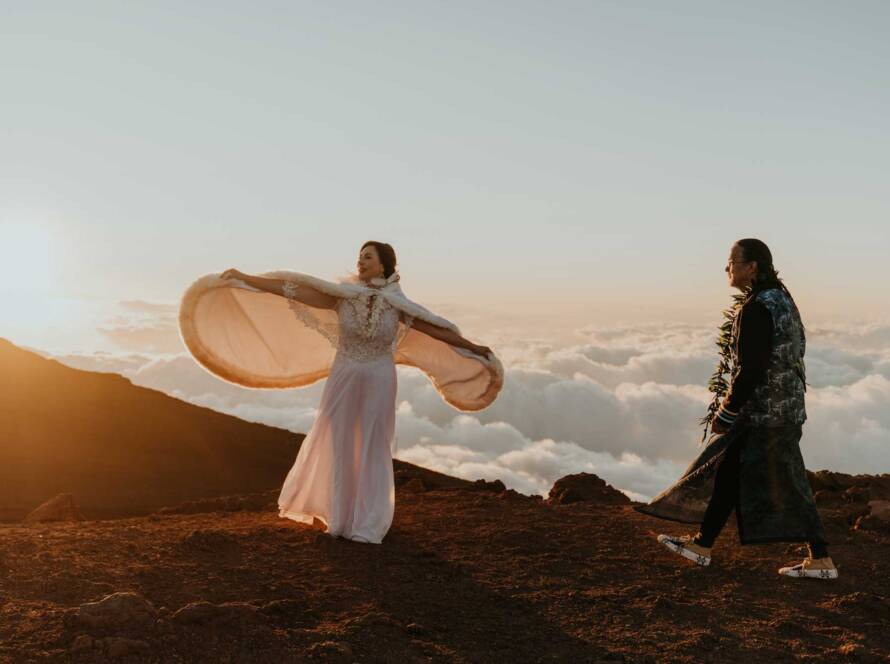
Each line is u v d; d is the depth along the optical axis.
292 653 3.73
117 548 5.05
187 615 3.84
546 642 4.21
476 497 7.69
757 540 5.24
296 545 5.56
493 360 6.49
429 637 4.16
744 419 5.23
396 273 6.38
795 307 5.22
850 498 7.77
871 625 4.62
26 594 4.11
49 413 24.42
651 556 5.75
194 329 6.29
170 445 23.80
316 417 6.20
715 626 4.52
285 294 6.05
